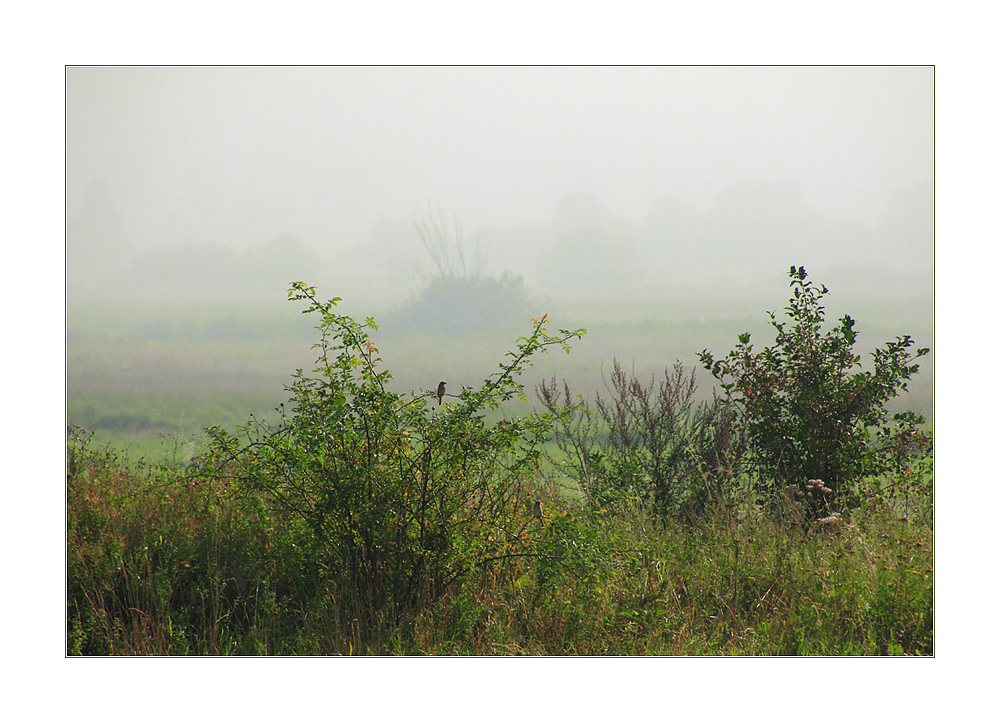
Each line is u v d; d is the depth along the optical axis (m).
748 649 3.93
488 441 4.04
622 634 4.09
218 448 4.42
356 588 4.07
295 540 4.28
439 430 3.98
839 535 4.89
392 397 3.99
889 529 5.16
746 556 4.61
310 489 4.10
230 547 4.54
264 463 4.11
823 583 4.26
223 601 4.20
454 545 4.01
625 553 4.55
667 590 4.22
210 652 3.87
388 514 4.04
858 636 4.10
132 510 5.01
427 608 4.08
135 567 4.24
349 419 3.98
